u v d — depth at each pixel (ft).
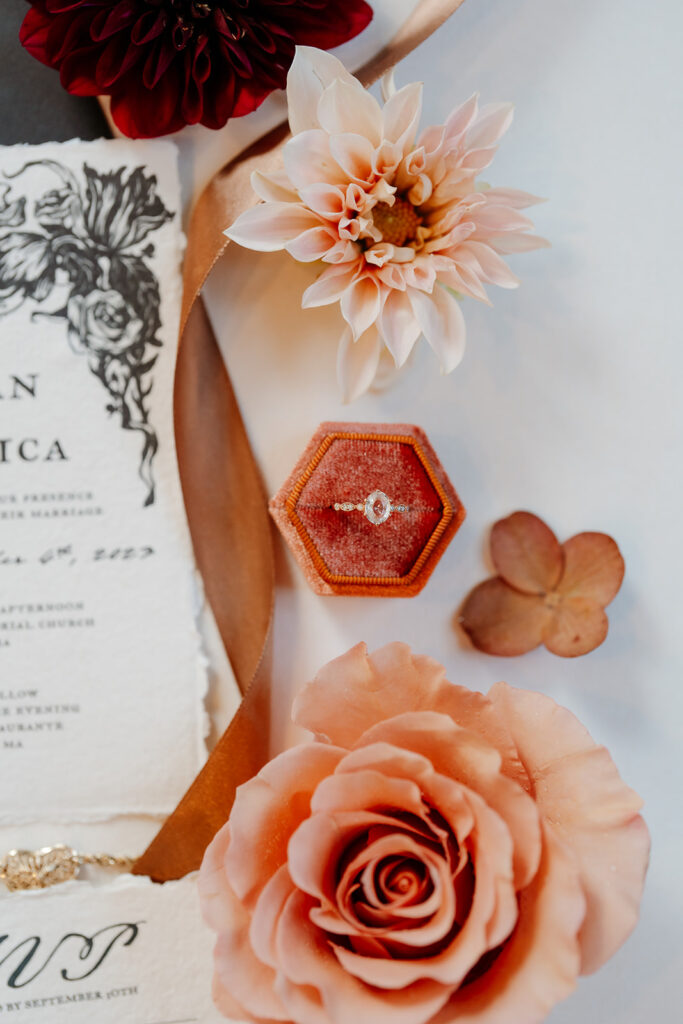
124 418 1.09
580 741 0.96
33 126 1.09
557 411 1.13
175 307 1.09
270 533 1.09
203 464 1.09
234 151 1.10
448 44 1.12
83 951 1.07
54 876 1.08
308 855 0.90
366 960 0.89
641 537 1.14
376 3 1.10
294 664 1.11
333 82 0.99
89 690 1.09
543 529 1.12
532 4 1.12
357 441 1.09
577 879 0.90
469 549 1.12
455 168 1.02
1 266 1.08
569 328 1.13
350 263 1.04
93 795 1.08
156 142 1.09
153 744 1.09
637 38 1.13
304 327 1.11
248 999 0.92
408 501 1.08
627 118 1.13
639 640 1.13
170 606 1.09
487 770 0.91
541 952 0.90
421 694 0.97
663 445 1.13
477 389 1.13
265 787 0.94
